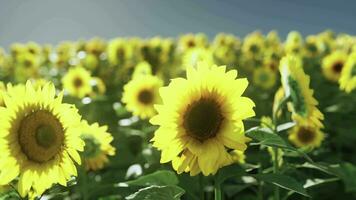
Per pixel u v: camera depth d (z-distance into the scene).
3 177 1.65
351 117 3.96
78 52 6.81
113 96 4.43
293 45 6.17
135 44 6.75
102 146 2.26
